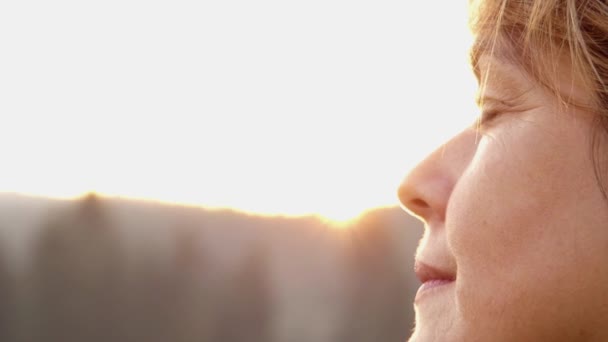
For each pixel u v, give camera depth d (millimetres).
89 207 7301
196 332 6762
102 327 6766
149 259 6828
